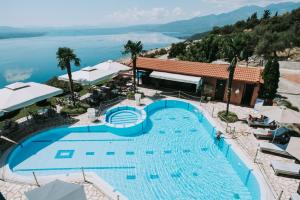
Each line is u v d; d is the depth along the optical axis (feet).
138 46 89.51
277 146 54.80
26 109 79.25
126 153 59.16
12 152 54.75
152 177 50.75
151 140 66.03
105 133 68.49
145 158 57.41
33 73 212.84
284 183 44.75
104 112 78.23
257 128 67.36
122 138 66.28
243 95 86.63
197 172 52.85
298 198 38.32
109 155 58.08
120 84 106.63
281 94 109.40
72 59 72.79
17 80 187.52
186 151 61.16
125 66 101.60
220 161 57.31
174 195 45.96
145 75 108.88
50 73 211.61
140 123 70.08
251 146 57.82
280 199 40.78
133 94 92.32
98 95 87.97
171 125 75.87
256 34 250.16
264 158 52.80
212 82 90.17
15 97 59.47
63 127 66.80
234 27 421.59
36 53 354.13
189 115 84.28
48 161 54.90
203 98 90.22
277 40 211.20
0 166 48.91
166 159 57.36
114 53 346.33
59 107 81.35
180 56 195.52
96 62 264.52
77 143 62.75
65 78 81.46
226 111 73.92
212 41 184.44
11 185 42.78
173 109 89.92
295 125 68.90
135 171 52.49
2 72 219.20
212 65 94.48
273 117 56.08
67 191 31.81
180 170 53.42
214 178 51.06
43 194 31.19
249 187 47.60
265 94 86.17
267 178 46.01
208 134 70.64
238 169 52.60
